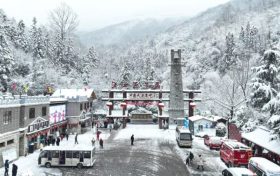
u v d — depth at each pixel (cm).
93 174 3525
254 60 11362
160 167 3881
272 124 3875
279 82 4916
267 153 4084
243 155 3741
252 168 3303
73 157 3794
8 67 7612
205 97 9894
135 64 16338
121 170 3716
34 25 11269
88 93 7138
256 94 4994
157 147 5134
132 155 4522
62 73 11019
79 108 6312
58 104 5697
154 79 11156
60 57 11469
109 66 15275
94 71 12419
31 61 10569
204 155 4606
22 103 4216
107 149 4919
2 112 3706
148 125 7719
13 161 3941
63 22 11538
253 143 4384
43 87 9062
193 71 16038
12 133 3922
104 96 11094
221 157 4303
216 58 15988
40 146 4669
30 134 4397
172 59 7575
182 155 4588
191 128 6675
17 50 10775
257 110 5759
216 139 5050
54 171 3619
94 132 6556
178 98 7444
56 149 3803
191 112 7650
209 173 3641
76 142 5184
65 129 6219
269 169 2948
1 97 4162
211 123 6500
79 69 12269
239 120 5938
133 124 7862
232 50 13888
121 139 5819
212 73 12531
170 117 7375
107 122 7331
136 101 7538
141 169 3772
